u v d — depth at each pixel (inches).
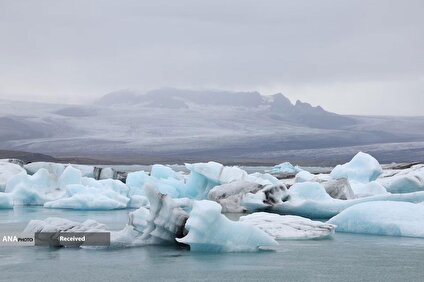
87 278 534.3
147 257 623.2
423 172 1384.1
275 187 1094.4
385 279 542.3
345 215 848.3
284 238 761.0
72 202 1264.8
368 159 1473.9
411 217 812.0
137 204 1353.3
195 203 658.8
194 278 535.8
